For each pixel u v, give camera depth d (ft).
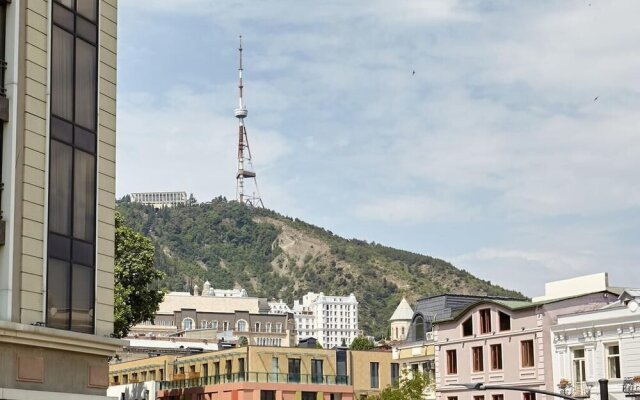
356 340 619.67
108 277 117.60
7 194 104.88
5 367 101.86
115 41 123.13
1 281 103.40
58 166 111.86
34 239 107.14
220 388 352.90
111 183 119.96
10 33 107.86
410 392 281.33
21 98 107.86
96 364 114.73
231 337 581.53
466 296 324.19
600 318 230.48
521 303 266.36
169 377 387.55
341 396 359.25
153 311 303.27
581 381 234.58
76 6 117.19
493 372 262.47
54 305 109.09
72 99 115.14
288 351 355.77
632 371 221.87
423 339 325.62
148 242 302.04
